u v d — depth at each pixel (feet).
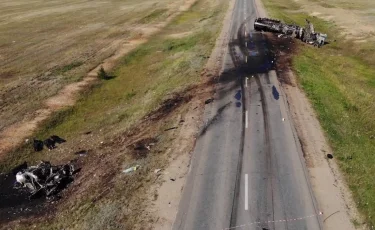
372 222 49.26
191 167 61.16
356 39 152.97
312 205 51.90
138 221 50.31
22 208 58.44
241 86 93.04
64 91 105.81
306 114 78.48
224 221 49.52
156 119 80.64
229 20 172.65
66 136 82.28
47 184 62.90
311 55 126.31
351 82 109.50
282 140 68.13
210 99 86.38
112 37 164.55
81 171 67.41
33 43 156.35
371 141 74.13
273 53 120.67
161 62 128.36
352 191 55.06
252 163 61.62
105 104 98.63
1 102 97.30
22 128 84.58
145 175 60.29
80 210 55.26
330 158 63.16
